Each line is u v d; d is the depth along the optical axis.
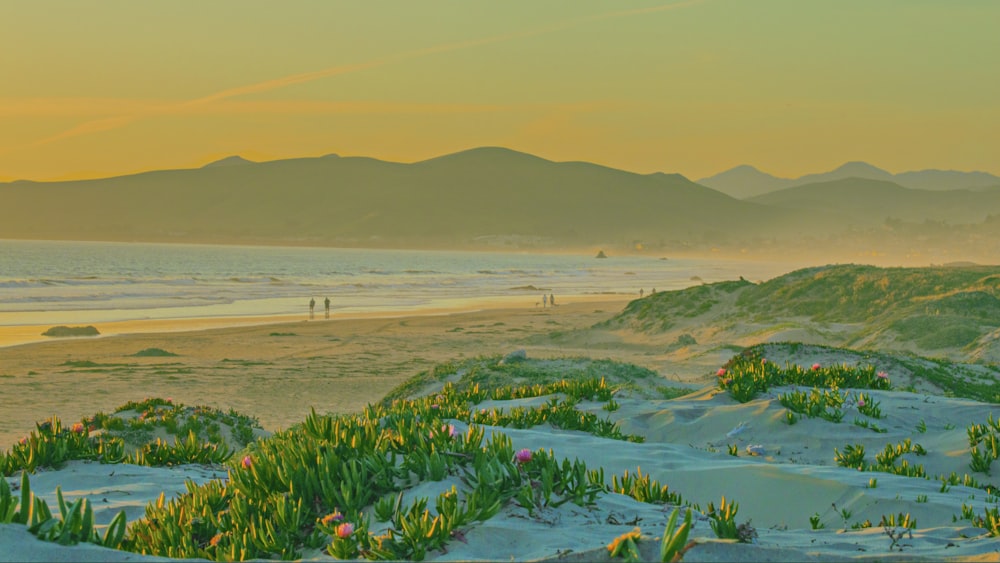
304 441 6.09
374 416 8.17
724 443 10.17
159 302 76.38
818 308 41.03
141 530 5.17
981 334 27.97
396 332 53.47
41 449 8.62
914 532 5.24
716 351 32.19
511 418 10.66
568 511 5.04
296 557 4.60
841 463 9.03
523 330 55.50
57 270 137.75
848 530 5.41
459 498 5.16
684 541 3.39
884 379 13.32
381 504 4.98
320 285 112.06
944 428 10.43
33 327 53.84
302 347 45.09
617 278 165.88
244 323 59.47
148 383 30.98
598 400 13.05
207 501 5.59
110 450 9.30
